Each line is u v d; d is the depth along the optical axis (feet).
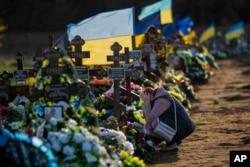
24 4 205.36
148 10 78.38
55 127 31.27
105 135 37.04
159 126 43.78
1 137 27.48
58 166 29.14
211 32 176.86
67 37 56.95
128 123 44.39
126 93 50.60
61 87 32.94
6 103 43.06
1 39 204.64
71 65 33.40
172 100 44.68
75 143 30.32
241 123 56.18
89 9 182.39
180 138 44.32
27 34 205.05
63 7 190.29
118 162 33.06
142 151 41.73
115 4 177.78
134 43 60.49
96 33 54.90
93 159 30.17
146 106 44.86
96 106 48.26
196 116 61.98
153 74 62.23
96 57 54.29
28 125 32.63
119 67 50.16
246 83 100.63
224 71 135.64
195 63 98.94
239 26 205.05
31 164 27.35
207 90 90.63
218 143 46.42
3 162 27.40
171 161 41.11
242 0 292.81
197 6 277.64
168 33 92.94
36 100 33.17
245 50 211.41
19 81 48.06
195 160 40.86
